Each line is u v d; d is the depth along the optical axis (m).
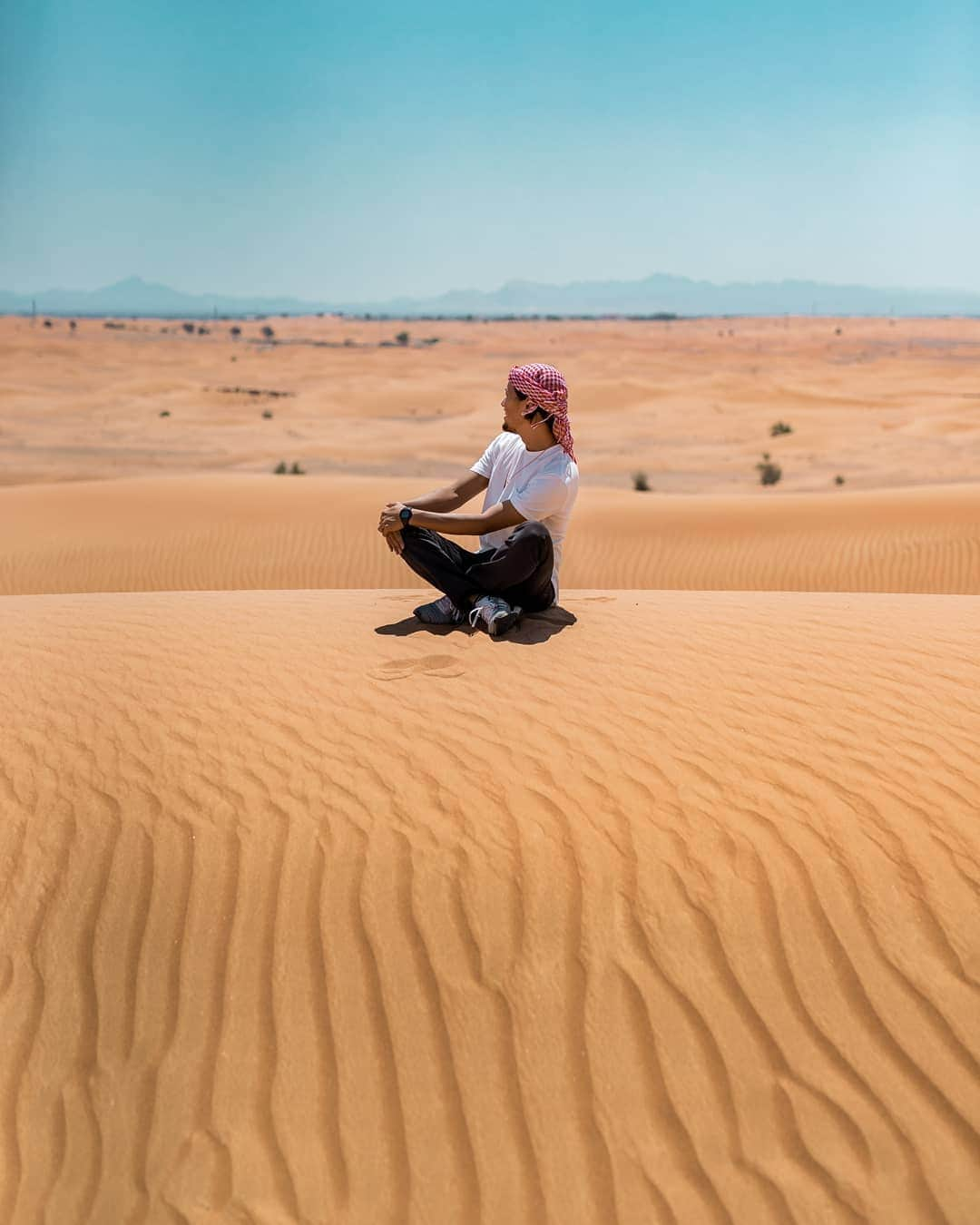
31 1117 3.33
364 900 4.00
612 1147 3.13
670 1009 3.53
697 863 4.07
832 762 4.63
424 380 92.88
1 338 143.88
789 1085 3.27
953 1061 3.32
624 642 6.14
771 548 20.47
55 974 3.82
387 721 5.14
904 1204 2.93
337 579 19.84
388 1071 3.40
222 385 85.81
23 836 4.41
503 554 6.08
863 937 3.74
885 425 54.62
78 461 44.09
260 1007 3.65
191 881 4.15
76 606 7.83
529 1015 3.54
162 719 5.28
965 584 18.52
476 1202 3.00
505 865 4.11
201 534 21.42
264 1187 3.07
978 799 4.33
